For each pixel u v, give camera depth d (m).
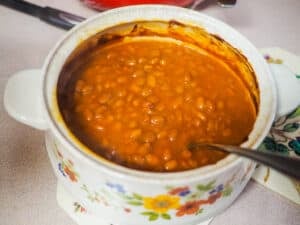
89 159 0.19
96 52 0.28
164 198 0.20
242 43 0.26
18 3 0.37
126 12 0.27
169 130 0.24
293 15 0.40
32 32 0.36
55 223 0.25
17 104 0.23
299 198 0.27
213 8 0.39
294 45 0.37
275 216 0.26
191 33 0.29
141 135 0.24
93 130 0.24
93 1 0.36
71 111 0.25
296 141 0.29
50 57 0.24
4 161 0.27
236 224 0.26
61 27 0.36
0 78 0.32
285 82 0.25
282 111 0.25
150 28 0.29
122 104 0.25
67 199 0.26
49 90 0.22
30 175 0.27
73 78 0.27
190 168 0.23
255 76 0.25
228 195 0.23
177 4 0.35
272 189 0.27
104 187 0.20
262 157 0.18
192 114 0.26
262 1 0.41
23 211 0.25
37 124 0.23
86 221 0.25
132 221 0.22
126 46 0.29
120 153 0.23
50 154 0.25
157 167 0.23
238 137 0.25
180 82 0.27
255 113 0.25
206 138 0.25
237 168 0.20
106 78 0.27
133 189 0.19
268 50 0.35
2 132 0.29
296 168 0.17
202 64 0.29
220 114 0.26
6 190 0.26
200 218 0.23
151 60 0.29
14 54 0.34
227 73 0.28
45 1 0.39
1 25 0.36
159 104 0.26
